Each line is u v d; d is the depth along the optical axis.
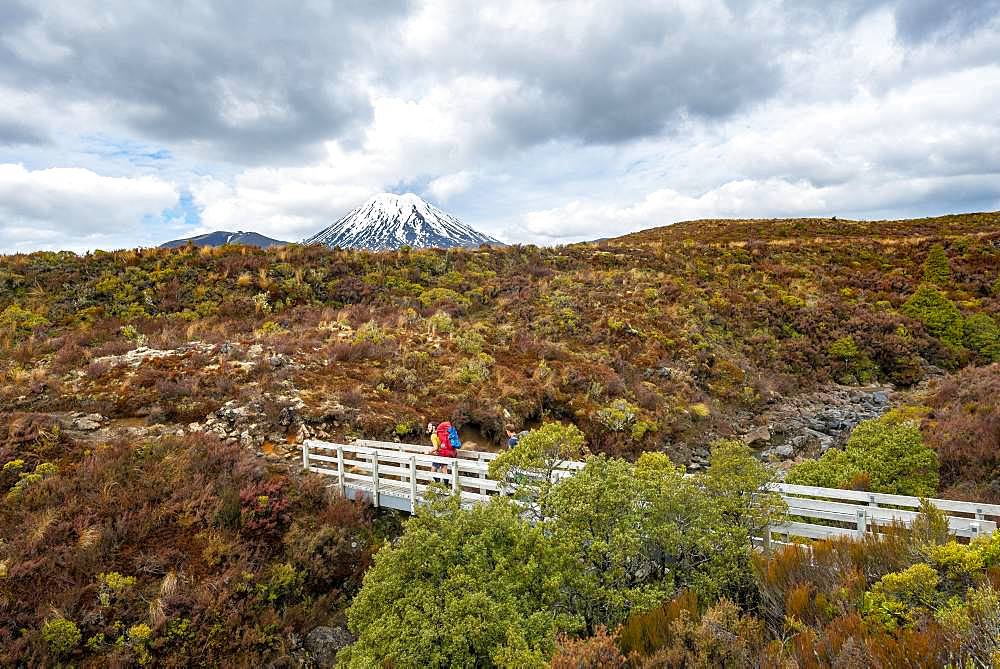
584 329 21.80
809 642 3.43
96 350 14.31
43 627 6.16
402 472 9.48
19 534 7.24
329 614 7.71
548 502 5.94
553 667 3.50
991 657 2.69
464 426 13.23
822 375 22.08
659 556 5.86
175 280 20.83
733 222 57.00
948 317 23.88
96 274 20.58
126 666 6.20
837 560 4.79
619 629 4.44
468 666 4.51
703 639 3.65
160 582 7.16
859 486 8.41
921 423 12.00
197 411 11.41
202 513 8.26
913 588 3.78
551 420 14.48
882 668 2.98
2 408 10.70
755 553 5.53
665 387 18.25
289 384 12.94
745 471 6.41
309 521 8.88
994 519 7.37
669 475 6.32
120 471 8.73
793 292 28.77
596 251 34.19
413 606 4.95
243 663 6.64
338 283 23.44
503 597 4.91
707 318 24.55
